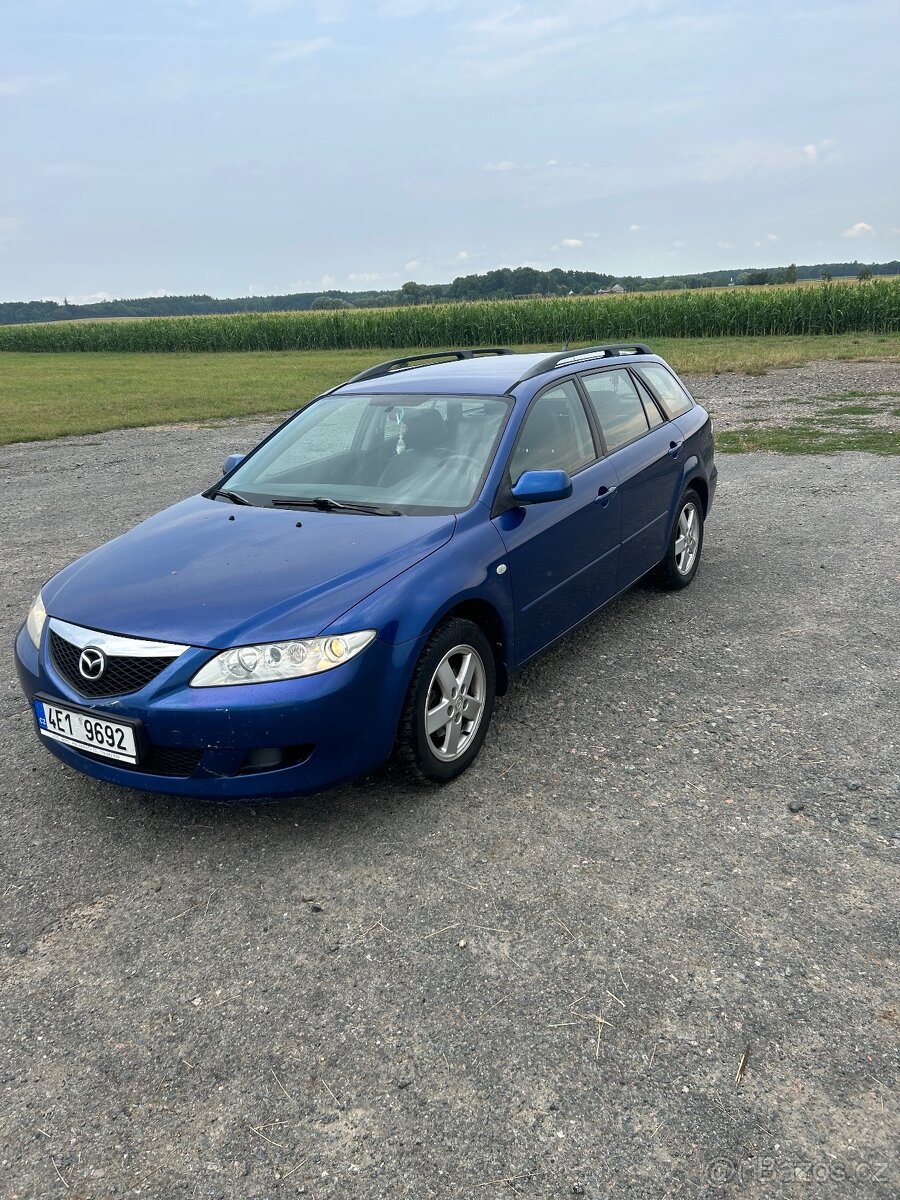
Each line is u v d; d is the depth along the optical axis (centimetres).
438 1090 212
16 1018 241
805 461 972
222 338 4062
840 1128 196
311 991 245
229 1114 208
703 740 377
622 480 468
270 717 290
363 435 434
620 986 241
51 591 357
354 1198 186
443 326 3559
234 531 371
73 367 3216
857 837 305
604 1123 200
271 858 308
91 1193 190
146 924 277
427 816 329
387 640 307
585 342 3172
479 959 254
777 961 248
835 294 2844
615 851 302
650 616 532
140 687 302
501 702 423
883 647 467
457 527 357
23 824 335
